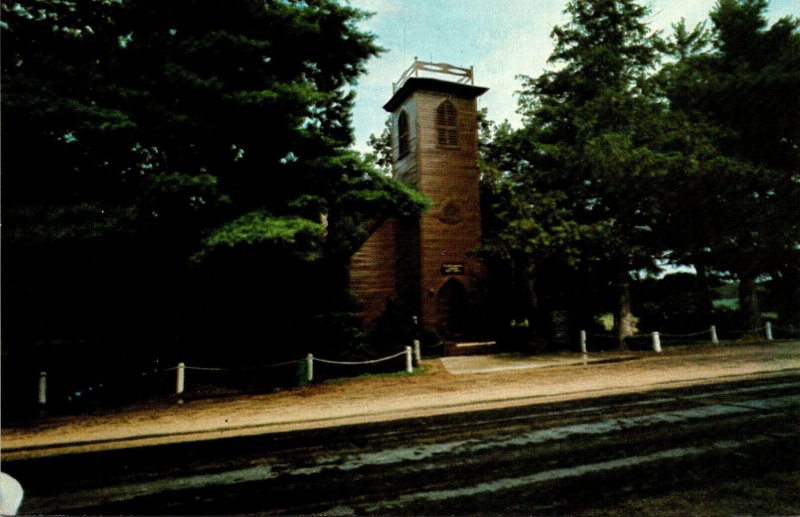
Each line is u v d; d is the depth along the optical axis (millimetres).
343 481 5805
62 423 9578
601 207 19953
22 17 9500
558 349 20141
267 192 12805
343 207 13531
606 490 5223
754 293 22641
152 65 11281
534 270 20922
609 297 22859
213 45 11258
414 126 22266
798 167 19250
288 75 13414
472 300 21328
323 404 10688
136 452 7488
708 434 7352
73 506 5242
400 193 13664
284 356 13938
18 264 9641
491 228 22891
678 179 16656
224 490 5625
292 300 13773
